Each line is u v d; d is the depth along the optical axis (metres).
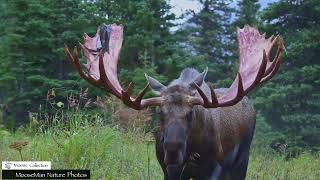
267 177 9.27
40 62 23.09
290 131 18.53
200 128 5.86
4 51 22.09
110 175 7.20
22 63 21.92
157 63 25.09
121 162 8.04
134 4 25.58
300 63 19.91
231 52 33.22
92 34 24.59
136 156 8.77
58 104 9.01
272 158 12.33
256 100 18.92
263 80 5.95
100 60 5.72
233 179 7.49
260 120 18.14
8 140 9.36
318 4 19.67
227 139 6.94
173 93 5.59
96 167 7.34
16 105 21.48
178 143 5.35
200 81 5.93
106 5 26.52
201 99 5.60
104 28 6.48
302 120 18.30
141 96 5.62
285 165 11.20
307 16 20.45
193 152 5.96
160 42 25.59
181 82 5.91
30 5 22.30
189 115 5.55
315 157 14.43
